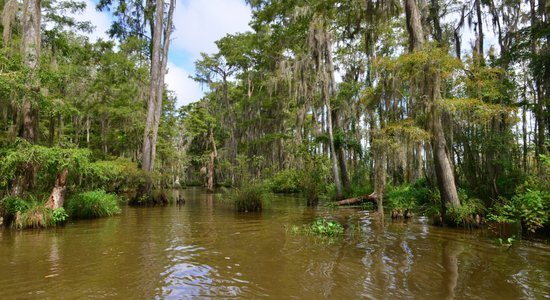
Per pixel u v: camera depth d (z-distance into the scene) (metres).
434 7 18.09
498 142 11.97
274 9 21.81
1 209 10.25
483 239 8.41
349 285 5.07
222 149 42.62
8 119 12.55
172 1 21.83
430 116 10.20
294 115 31.36
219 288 4.96
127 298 4.57
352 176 22.44
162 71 21.27
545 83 13.69
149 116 20.44
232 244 8.09
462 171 13.40
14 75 9.46
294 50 24.92
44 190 12.05
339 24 21.84
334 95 21.55
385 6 14.51
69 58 21.27
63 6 19.59
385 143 11.09
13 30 15.46
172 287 5.02
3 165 9.82
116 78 26.56
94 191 14.59
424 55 9.70
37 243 8.22
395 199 15.07
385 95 12.80
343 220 12.12
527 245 7.68
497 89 11.81
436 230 9.78
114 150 29.06
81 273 5.72
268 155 36.12
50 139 12.80
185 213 14.84
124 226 11.01
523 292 4.76
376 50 24.14
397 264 6.20
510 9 18.08
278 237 8.95
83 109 24.02
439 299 4.51
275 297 4.61
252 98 33.38
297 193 28.08
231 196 16.58
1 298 4.57
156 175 19.56
